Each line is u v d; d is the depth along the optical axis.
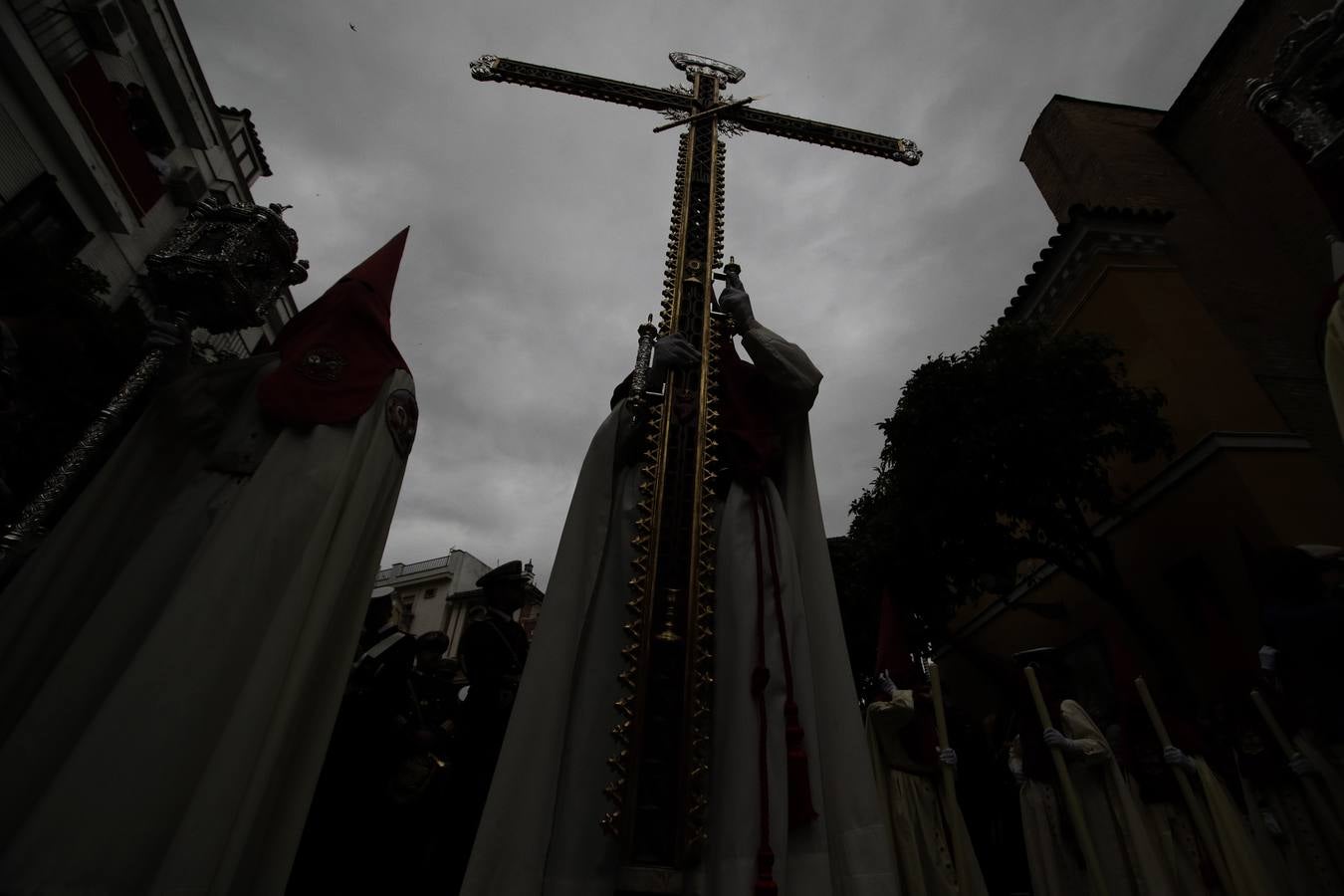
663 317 2.86
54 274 8.11
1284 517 8.34
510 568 3.95
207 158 16.06
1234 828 3.87
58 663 1.82
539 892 1.54
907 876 3.83
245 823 1.52
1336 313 2.85
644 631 1.93
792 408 2.53
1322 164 3.50
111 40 12.40
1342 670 3.87
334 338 2.43
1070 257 11.77
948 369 9.01
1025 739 4.65
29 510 2.06
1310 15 11.54
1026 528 10.62
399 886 3.04
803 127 3.92
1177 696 7.98
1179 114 14.18
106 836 1.42
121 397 2.33
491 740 3.34
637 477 2.42
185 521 2.13
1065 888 4.16
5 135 11.03
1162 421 8.61
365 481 2.18
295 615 1.79
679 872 1.63
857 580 11.75
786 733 1.75
